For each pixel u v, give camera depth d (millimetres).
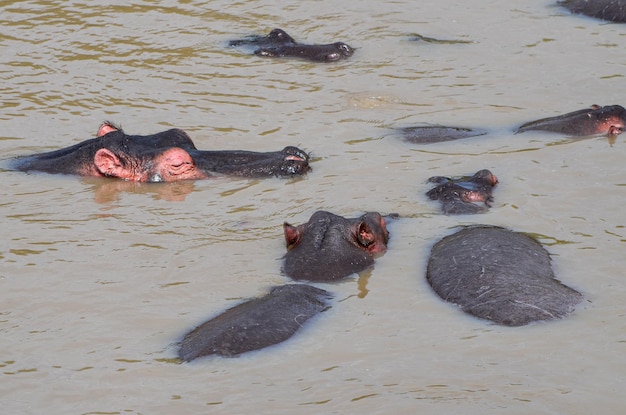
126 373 28797
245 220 39656
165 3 70562
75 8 69438
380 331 30672
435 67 58500
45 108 52781
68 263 36031
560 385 27406
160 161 44156
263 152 46062
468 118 50656
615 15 65750
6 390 28141
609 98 52688
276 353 29359
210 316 32094
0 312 32625
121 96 54406
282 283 34312
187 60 60094
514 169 43781
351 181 43094
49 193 42844
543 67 57812
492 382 27656
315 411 26547
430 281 33781
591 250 35781
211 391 27641
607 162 44156
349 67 58875
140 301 33219
